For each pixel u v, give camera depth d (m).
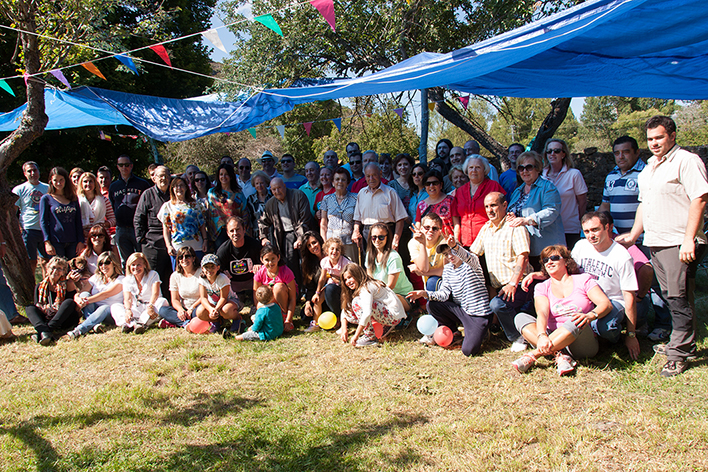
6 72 11.93
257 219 6.48
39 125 5.91
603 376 3.65
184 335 5.10
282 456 2.76
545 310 3.97
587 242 4.14
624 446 2.71
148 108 7.23
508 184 6.14
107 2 6.19
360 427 3.07
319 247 5.46
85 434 3.09
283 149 22.91
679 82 5.65
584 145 46.97
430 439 2.90
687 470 2.46
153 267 5.99
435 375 3.86
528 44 3.92
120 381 3.91
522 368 3.78
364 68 11.59
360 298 4.56
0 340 5.08
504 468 2.55
